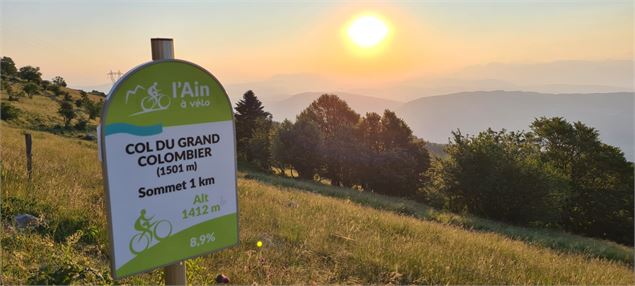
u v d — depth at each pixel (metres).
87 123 47.06
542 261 9.42
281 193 15.73
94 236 5.61
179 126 2.97
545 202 26.73
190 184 3.05
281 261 6.28
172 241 2.99
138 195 2.80
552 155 35.12
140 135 2.79
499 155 28.05
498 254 9.03
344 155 44.47
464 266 7.16
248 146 56.41
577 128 35.16
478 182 27.62
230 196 3.29
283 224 8.68
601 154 33.50
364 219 11.34
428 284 6.22
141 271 2.85
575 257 12.62
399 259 6.93
